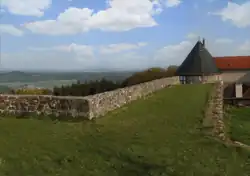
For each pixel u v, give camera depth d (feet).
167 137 30.48
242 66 189.16
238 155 25.89
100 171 21.61
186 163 23.70
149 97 62.34
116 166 22.63
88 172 21.33
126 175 21.17
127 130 32.63
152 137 30.30
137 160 23.97
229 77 190.19
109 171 21.70
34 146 25.88
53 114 36.27
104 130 32.01
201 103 53.57
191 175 21.47
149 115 41.78
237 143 30.71
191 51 154.92
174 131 32.94
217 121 38.42
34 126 32.12
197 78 146.92
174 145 28.02
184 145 28.07
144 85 65.26
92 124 34.12
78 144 26.99
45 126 32.35
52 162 22.72
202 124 36.55
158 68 186.80
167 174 21.52
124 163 23.29
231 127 42.96
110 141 28.25
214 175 21.67
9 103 37.29
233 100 88.28
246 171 22.58
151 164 23.29
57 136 28.99
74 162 22.91
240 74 188.34
